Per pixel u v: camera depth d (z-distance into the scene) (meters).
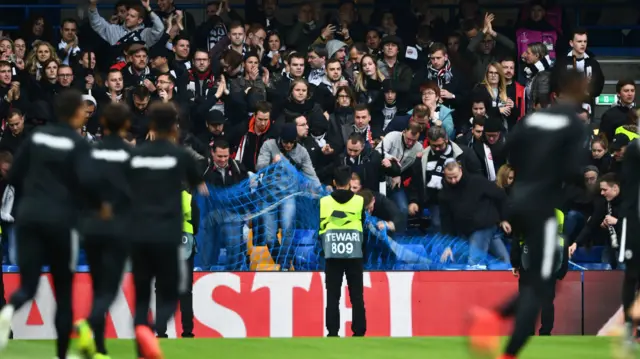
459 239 42.62
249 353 29.42
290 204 42.16
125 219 25.25
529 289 22.62
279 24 55.75
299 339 32.66
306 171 43.44
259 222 42.22
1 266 38.62
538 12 55.88
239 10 62.44
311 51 49.75
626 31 62.06
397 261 42.69
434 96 46.66
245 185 42.19
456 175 42.09
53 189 24.39
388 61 49.72
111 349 30.47
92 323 24.52
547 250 22.48
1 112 46.72
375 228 42.06
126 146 25.11
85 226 25.22
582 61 51.12
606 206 42.31
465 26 54.62
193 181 24.67
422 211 43.94
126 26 52.59
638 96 60.19
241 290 42.09
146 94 44.62
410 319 42.44
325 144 44.72
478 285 42.31
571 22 60.88
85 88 47.84
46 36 54.19
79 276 41.50
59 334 25.42
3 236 42.12
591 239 42.81
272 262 42.31
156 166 24.19
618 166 43.91
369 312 42.38
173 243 24.03
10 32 59.25
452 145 43.81
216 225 42.12
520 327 22.38
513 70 49.25
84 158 24.44
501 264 42.50
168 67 49.97
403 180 44.69
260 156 43.72
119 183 24.69
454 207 42.44
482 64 52.09
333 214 37.84
